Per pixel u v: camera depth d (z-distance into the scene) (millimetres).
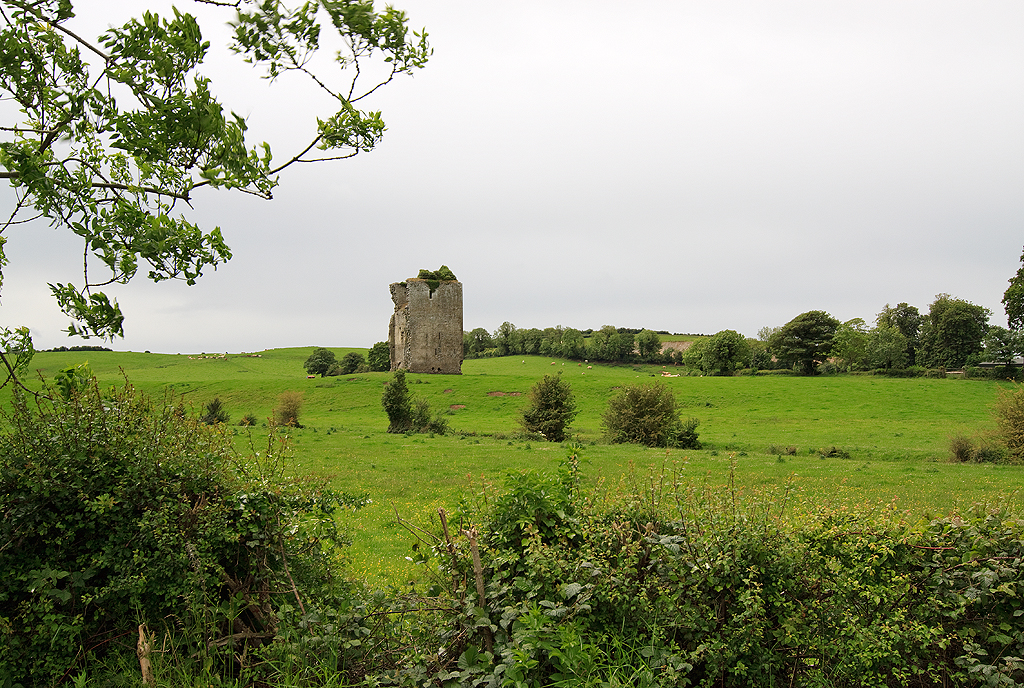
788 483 5820
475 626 5031
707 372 102312
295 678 4871
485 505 6234
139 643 4895
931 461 32125
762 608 4773
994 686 4426
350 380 83250
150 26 3893
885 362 102750
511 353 166750
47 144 4309
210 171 3900
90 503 5363
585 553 5348
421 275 98312
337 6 4348
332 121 4730
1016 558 4887
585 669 4637
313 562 6355
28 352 5852
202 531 5574
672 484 6000
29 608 5070
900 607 4996
